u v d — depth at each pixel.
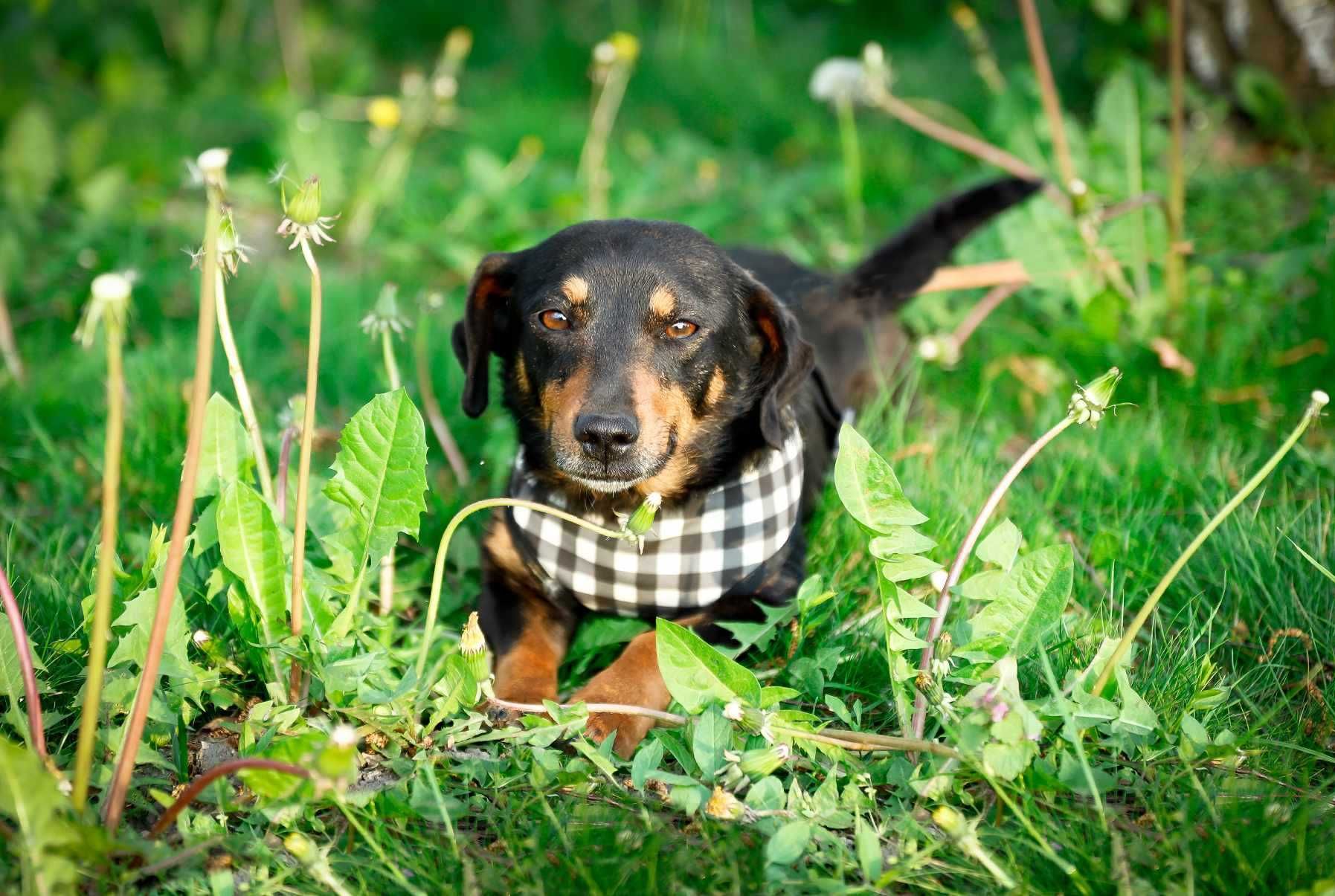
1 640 2.75
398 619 3.64
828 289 4.61
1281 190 6.08
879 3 10.01
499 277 3.67
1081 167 5.72
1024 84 6.18
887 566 2.80
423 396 4.49
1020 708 2.54
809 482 3.94
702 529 3.43
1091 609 3.53
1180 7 4.92
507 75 9.38
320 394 4.91
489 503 2.72
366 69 8.84
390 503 2.95
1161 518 3.90
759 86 8.67
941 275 4.83
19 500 4.23
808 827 2.49
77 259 5.75
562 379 3.36
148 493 4.07
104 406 4.65
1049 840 2.56
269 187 6.71
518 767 2.79
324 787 2.17
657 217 6.60
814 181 6.98
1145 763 2.78
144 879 2.50
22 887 2.27
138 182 6.95
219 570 3.03
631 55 6.80
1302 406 4.52
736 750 2.77
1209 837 2.50
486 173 6.67
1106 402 2.75
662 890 2.39
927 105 8.02
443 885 2.41
